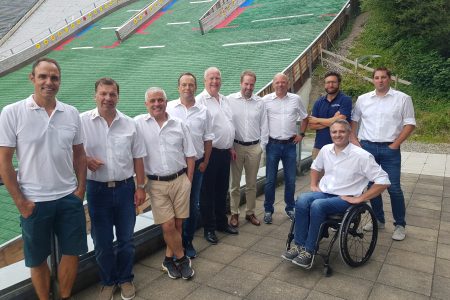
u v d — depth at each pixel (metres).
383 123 4.34
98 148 3.05
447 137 13.09
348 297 3.25
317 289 3.38
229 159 4.38
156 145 3.43
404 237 4.43
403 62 17.81
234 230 4.59
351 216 3.55
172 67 18.67
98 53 22.53
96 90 3.02
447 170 7.98
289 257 3.69
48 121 2.64
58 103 2.73
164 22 26.84
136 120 3.47
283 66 16.28
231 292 3.35
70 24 26.05
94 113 3.07
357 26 22.97
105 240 3.17
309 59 17.39
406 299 3.21
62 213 2.81
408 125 4.26
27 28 29.50
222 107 4.32
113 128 3.10
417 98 16.11
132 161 3.27
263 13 25.23
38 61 2.61
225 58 18.58
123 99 15.60
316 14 22.95
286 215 5.21
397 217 4.40
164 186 3.46
